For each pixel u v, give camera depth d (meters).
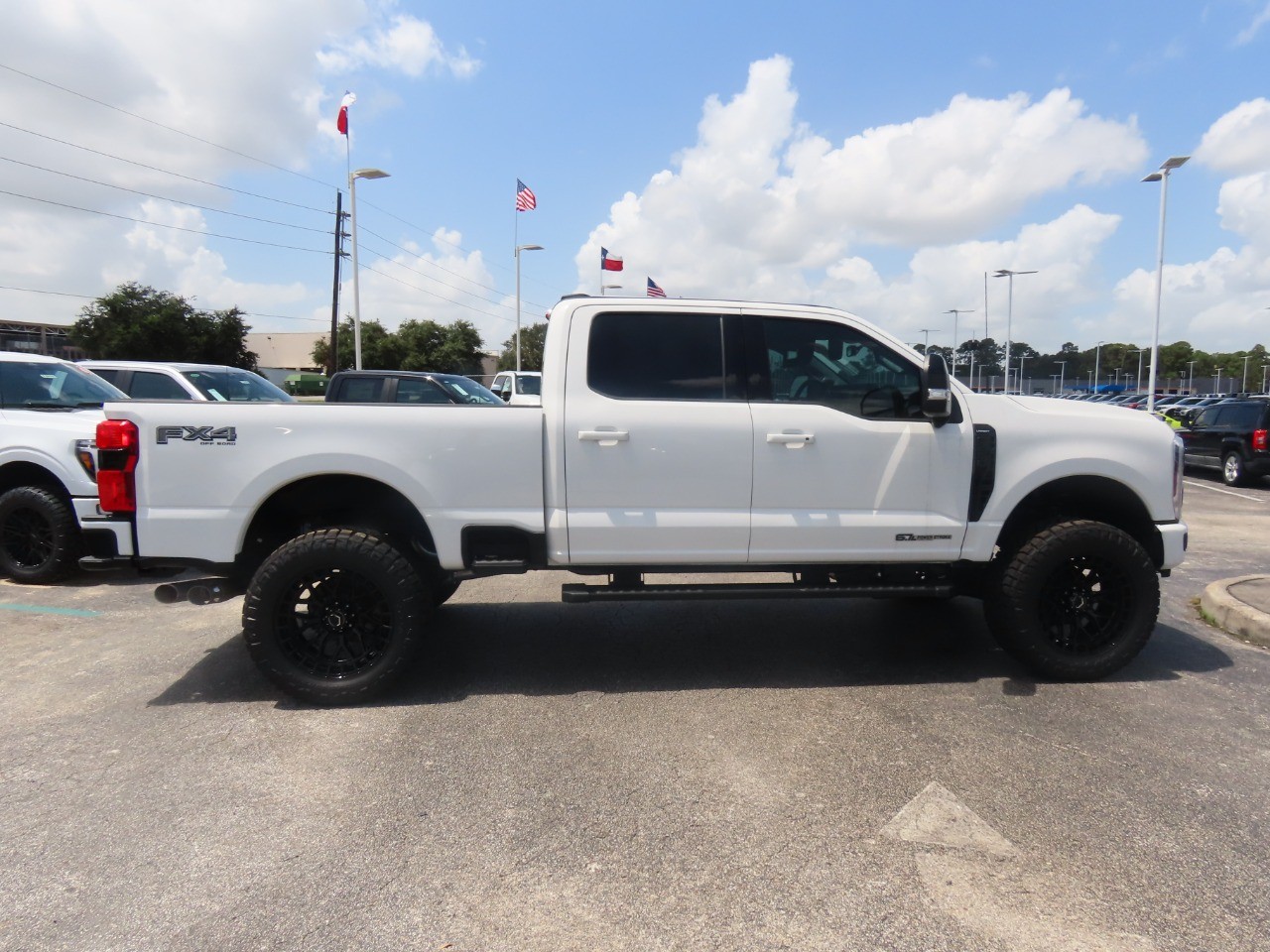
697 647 5.21
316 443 4.12
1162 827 3.06
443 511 4.20
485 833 3.02
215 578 4.26
